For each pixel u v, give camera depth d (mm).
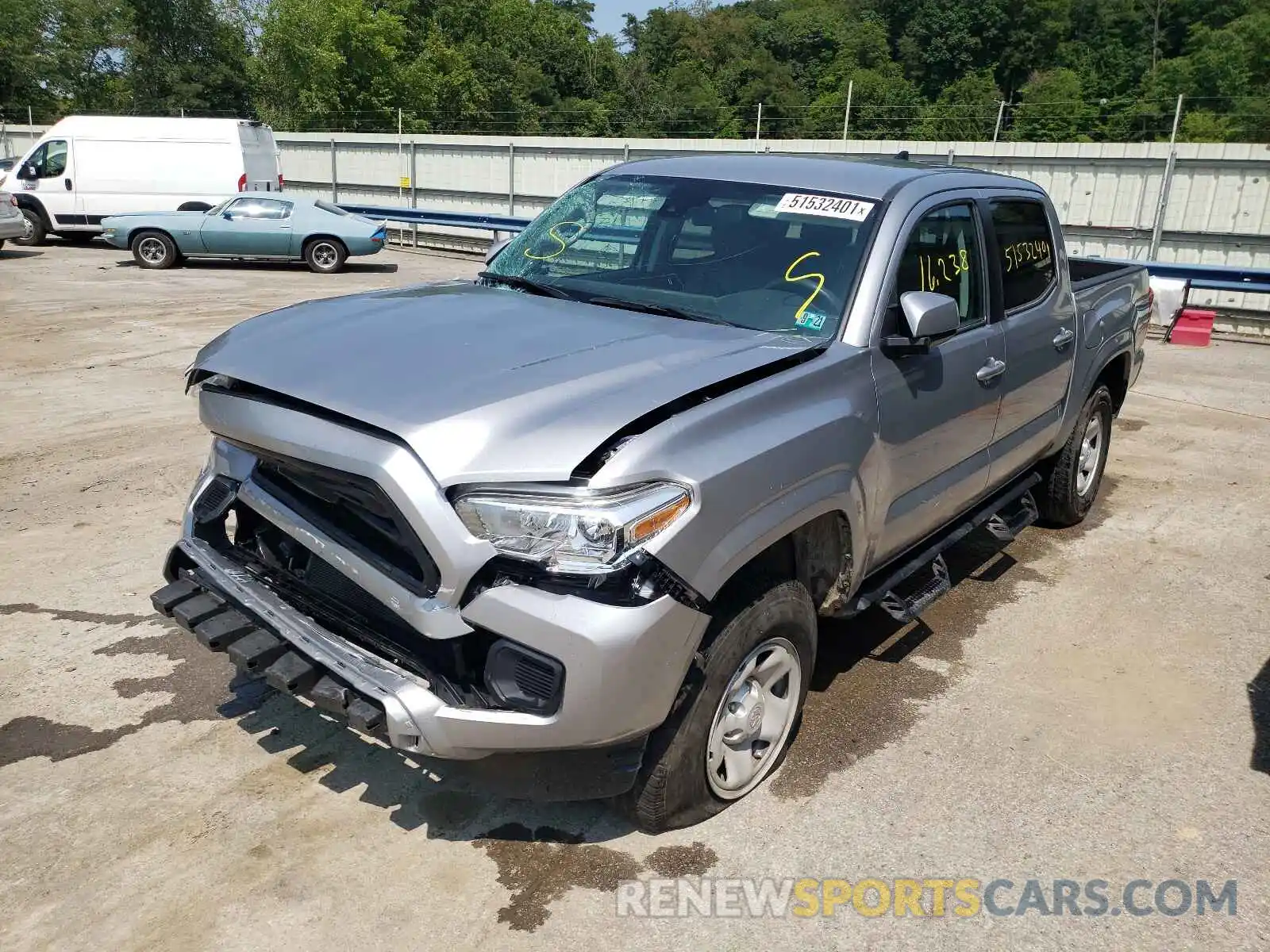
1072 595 5176
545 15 83938
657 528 2672
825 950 2770
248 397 3104
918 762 3643
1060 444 5527
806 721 3883
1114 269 6418
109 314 12164
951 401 4000
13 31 52188
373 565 2828
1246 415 9047
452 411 2723
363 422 2771
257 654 2893
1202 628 4832
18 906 2789
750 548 2906
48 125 51438
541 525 2588
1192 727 3955
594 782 2832
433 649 2801
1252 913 2965
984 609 4973
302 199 17547
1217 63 62750
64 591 4695
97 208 19250
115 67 56469
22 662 4070
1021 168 17266
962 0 82188
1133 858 3186
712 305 3738
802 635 3318
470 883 2947
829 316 3586
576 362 3055
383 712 2701
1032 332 4695
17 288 14102
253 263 18656
